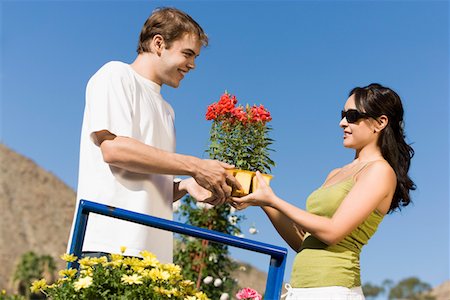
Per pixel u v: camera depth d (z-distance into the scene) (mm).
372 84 2953
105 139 2982
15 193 91562
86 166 3035
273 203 2789
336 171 3080
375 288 31750
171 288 2613
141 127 3109
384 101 2891
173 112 3469
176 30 3178
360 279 2785
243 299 3900
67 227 89375
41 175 100562
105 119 2945
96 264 2682
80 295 2508
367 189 2736
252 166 3199
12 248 74812
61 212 92812
